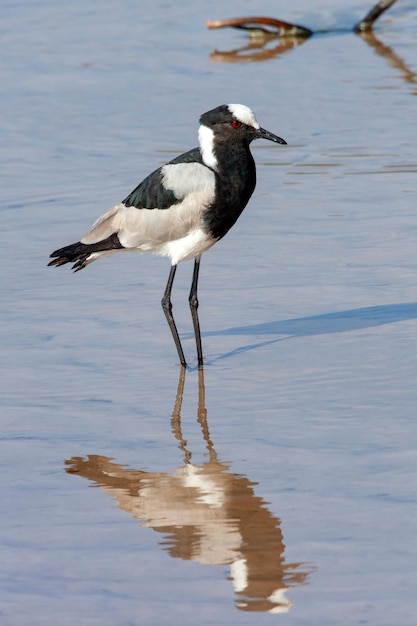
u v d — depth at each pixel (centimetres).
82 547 859
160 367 1273
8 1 3616
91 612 765
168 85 2666
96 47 3061
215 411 1134
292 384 1194
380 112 2366
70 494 957
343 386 1176
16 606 773
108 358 1298
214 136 1292
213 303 1471
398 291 1468
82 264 1374
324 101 2470
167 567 825
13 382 1226
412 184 1928
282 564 819
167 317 1306
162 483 973
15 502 942
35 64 2892
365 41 3089
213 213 1295
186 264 1617
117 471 1002
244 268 1591
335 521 880
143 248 1332
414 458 988
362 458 995
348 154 2108
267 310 1434
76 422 1117
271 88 2598
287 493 937
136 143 2248
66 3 3597
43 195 1966
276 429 1077
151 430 1094
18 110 2502
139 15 3441
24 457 1036
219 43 3103
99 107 2511
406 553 824
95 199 1938
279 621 747
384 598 766
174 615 759
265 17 3086
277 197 1900
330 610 756
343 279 1523
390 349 1272
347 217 1781
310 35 3181
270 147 2180
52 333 1376
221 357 1295
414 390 1150
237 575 810
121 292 1523
